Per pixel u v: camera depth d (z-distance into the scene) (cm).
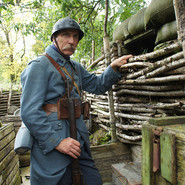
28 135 128
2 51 1545
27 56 1609
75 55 533
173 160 85
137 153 216
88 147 149
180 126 97
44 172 124
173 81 158
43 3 301
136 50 235
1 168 174
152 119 106
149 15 161
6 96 834
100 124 337
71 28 139
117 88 232
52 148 121
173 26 152
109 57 237
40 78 126
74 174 129
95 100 354
